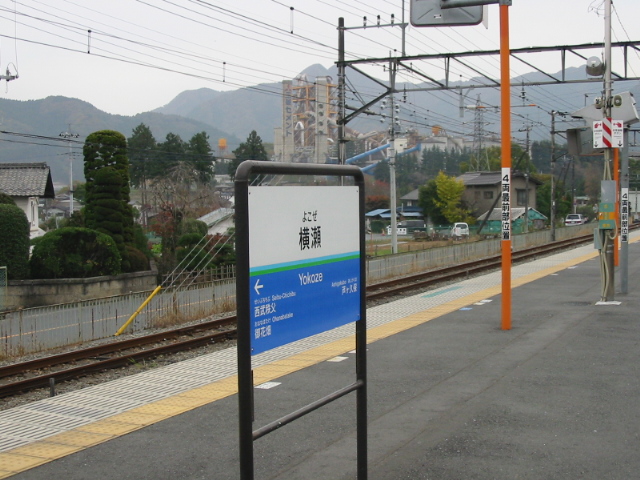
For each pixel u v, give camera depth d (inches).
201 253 1104.8
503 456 203.9
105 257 1028.5
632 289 579.5
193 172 1829.5
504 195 408.8
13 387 354.3
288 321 150.1
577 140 537.0
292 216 151.3
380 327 442.0
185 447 219.3
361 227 176.6
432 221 2413.9
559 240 1549.0
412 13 370.9
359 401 175.9
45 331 502.6
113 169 1123.9
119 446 221.5
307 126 4052.7
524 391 273.3
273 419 246.1
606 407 249.4
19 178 1496.1
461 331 412.2
